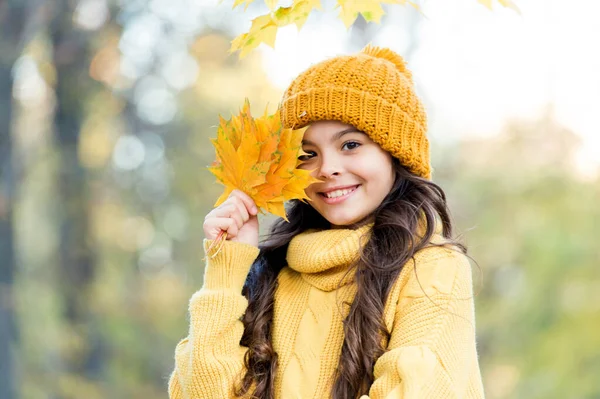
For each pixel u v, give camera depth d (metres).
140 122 14.54
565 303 12.12
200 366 2.24
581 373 11.68
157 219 15.25
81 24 12.06
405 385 2.00
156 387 13.62
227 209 2.29
